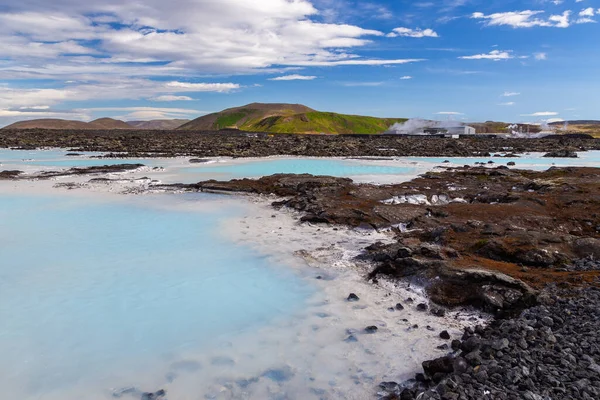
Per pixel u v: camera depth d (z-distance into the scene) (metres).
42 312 9.22
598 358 6.43
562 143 58.28
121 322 8.84
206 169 31.78
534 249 11.07
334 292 10.18
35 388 6.74
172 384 6.83
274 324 8.73
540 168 32.50
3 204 19.20
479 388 5.95
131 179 26.02
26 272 11.41
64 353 7.71
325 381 6.83
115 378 7.00
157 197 21.16
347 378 6.89
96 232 15.07
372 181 25.86
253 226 15.89
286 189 22.00
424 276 10.04
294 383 6.80
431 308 9.21
